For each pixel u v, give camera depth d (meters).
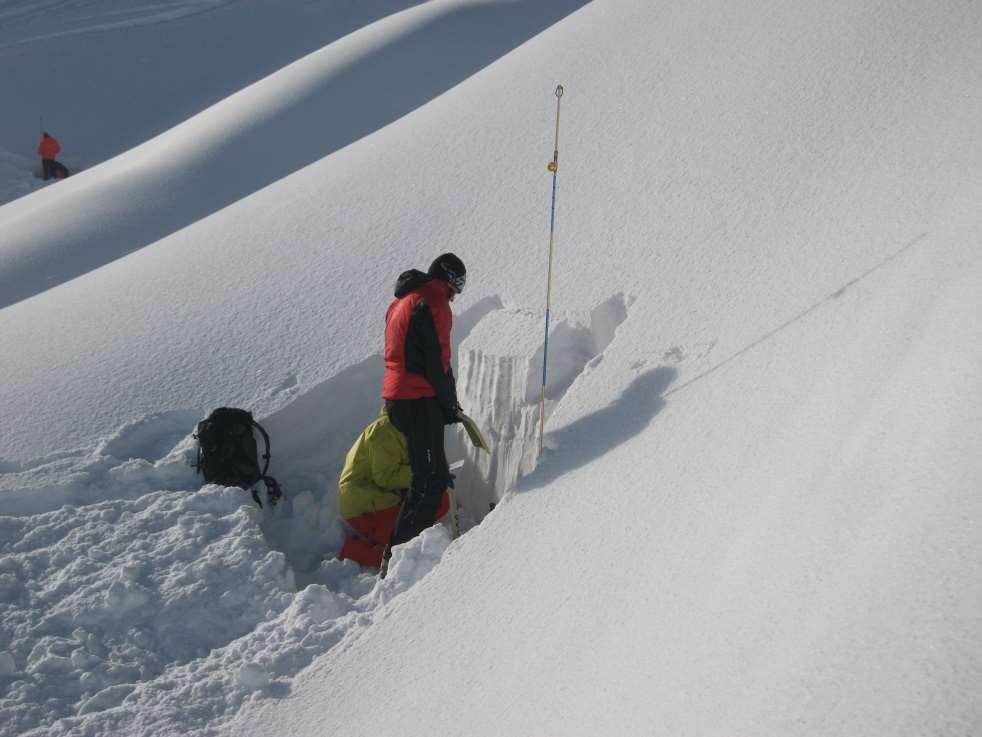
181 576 4.69
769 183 6.16
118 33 27.70
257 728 3.70
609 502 4.21
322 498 5.88
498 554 4.35
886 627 2.27
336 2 29.98
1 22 29.09
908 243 4.77
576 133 7.85
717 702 2.48
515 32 18.81
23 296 11.34
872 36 7.19
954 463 2.71
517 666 3.44
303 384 6.14
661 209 6.45
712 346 5.03
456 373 6.31
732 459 3.91
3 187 19.89
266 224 8.41
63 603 4.54
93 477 5.59
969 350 3.22
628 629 3.24
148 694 3.94
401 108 16.08
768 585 2.84
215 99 24.38
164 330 7.01
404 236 7.42
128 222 13.05
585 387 5.23
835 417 3.60
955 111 5.88
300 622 4.31
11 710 3.86
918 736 1.93
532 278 6.34
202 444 5.66
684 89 7.76
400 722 3.44
